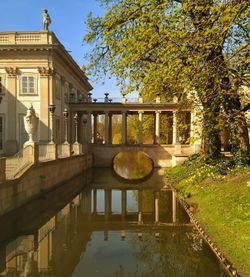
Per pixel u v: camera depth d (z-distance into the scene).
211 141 28.20
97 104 59.69
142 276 11.82
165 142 74.38
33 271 12.48
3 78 45.12
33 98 45.22
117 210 23.67
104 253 14.47
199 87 15.67
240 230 13.84
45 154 30.88
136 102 59.78
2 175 19.73
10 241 16.20
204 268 12.12
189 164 35.22
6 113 45.06
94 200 27.86
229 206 16.77
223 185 20.72
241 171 21.44
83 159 49.38
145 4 18.20
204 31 14.62
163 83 16.27
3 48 44.19
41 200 26.77
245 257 11.63
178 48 15.34
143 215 21.77
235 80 15.73
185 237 15.88
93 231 18.03
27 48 44.25
